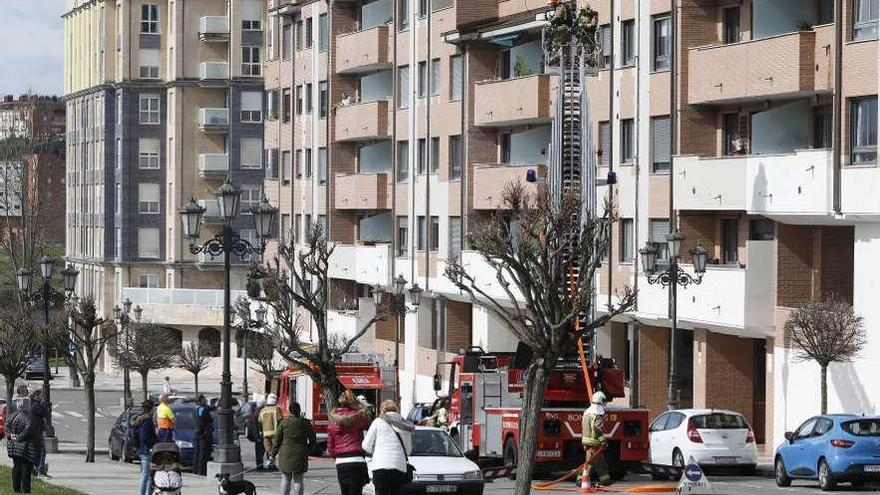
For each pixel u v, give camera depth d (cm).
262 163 15838
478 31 8700
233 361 14962
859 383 5697
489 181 8444
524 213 4653
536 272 4338
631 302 4025
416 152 9762
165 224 16212
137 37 16175
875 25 5619
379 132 10250
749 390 6769
